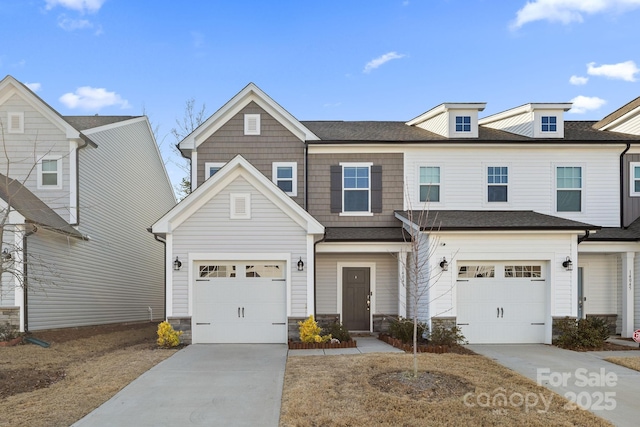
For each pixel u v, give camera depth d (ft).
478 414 22.11
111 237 61.46
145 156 74.84
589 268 50.65
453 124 51.55
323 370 29.94
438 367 30.09
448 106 51.42
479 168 51.08
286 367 31.09
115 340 45.27
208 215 41.50
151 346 39.55
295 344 38.60
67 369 31.42
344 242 46.06
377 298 51.26
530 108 51.70
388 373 28.63
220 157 51.24
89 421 21.59
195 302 41.37
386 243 46.44
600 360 34.04
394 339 41.01
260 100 51.60
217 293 41.60
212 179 41.01
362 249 46.47
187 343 40.34
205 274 41.75
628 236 46.57
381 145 50.88
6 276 41.39
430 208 50.57
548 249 42.09
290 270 41.42
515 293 42.45
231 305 41.55
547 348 39.19
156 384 27.32
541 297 42.52
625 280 46.98
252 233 41.52
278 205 41.63
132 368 31.07
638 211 50.65
